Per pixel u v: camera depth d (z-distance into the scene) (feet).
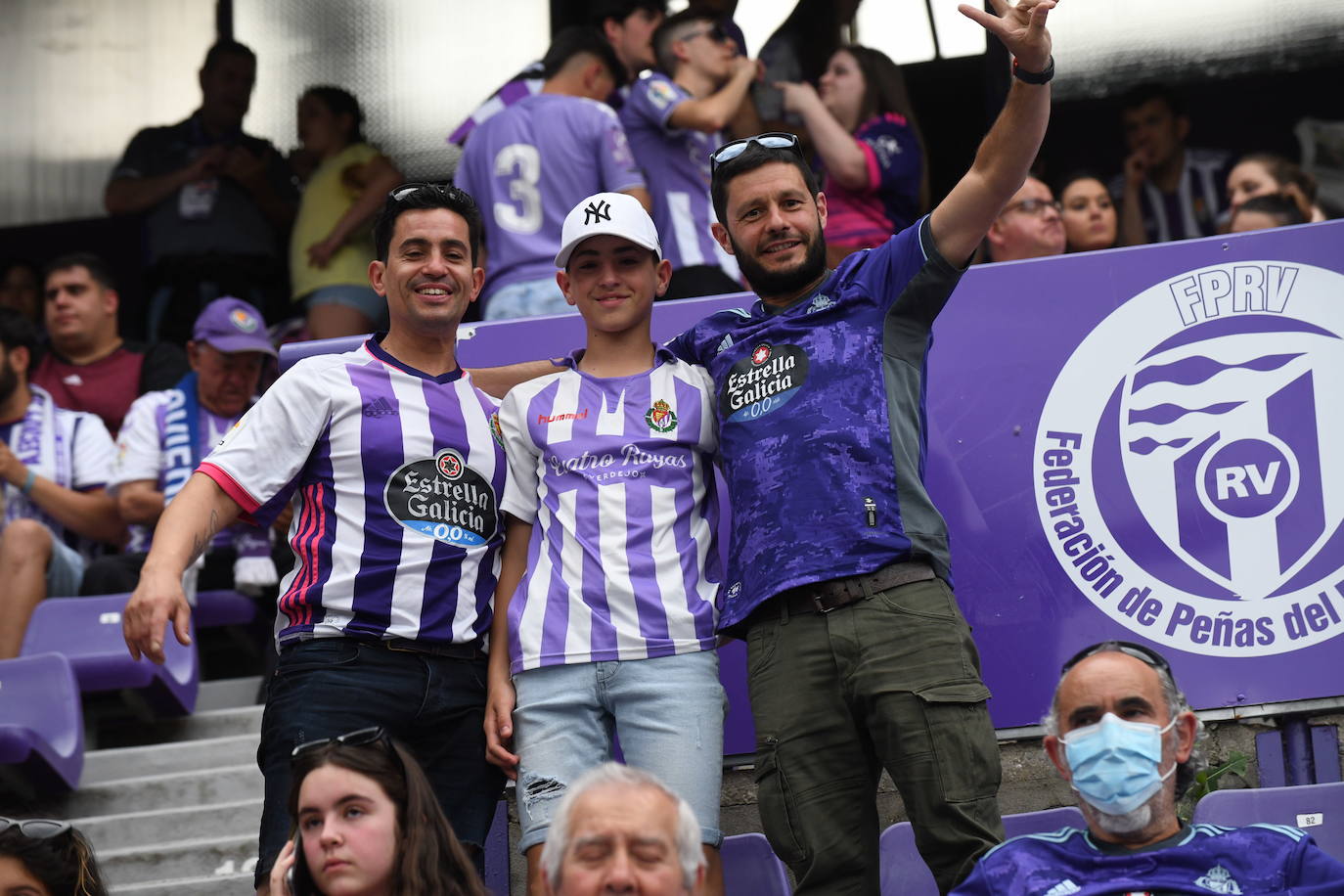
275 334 52.80
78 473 45.16
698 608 26.53
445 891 22.84
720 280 44.27
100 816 37.70
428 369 28.30
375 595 26.66
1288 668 30.60
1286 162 52.65
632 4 48.55
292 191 57.47
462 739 27.02
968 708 24.79
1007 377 31.89
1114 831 23.34
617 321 27.96
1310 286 31.60
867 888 25.12
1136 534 31.24
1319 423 31.24
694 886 20.53
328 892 22.75
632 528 26.76
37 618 40.24
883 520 25.44
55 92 61.72
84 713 41.63
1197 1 55.62
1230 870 22.77
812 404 26.16
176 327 55.72
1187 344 31.71
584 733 26.37
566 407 27.73
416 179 59.41
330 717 26.12
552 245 42.39
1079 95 55.93
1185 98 55.31
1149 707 23.38
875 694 24.80
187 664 41.47
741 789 31.30
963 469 31.76
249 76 57.77
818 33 51.83
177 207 56.08
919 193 49.83
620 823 20.18
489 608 27.68
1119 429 31.60
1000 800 30.86
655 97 44.50
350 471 27.25
